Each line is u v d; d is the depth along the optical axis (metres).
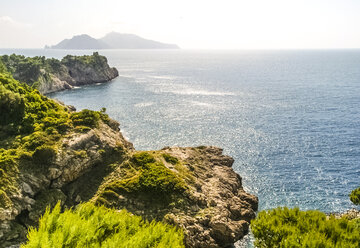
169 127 104.75
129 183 51.50
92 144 63.00
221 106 139.50
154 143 89.25
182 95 169.38
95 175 60.47
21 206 50.06
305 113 125.00
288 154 81.88
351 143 89.56
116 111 127.81
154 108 134.12
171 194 49.59
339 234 25.28
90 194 56.28
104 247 18.48
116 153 64.88
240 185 63.91
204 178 59.88
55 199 53.75
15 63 197.88
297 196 61.72
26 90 92.69
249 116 120.38
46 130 63.72
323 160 78.12
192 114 123.31
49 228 19.25
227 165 68.94
